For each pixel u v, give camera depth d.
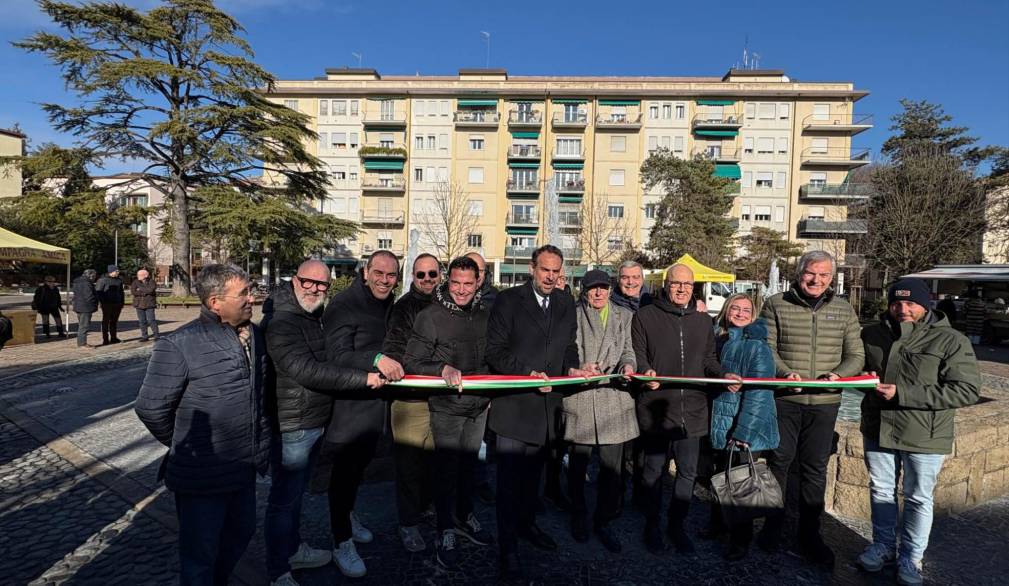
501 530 3.01
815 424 3.21
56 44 24.22
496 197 48.31
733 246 37.56
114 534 3.40
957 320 18.70
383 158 48.09
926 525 2.96
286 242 28.06
